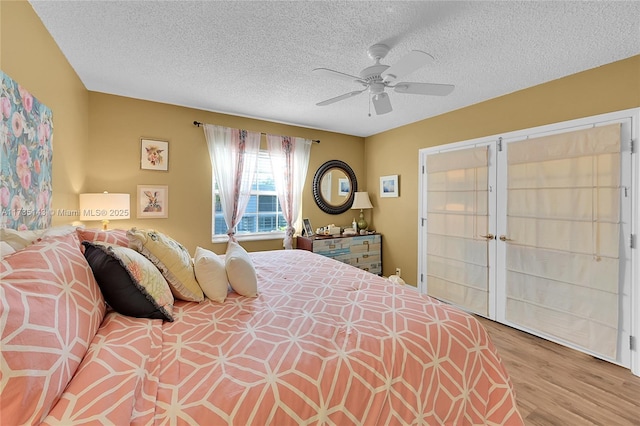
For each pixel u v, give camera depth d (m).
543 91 2.76
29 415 0.67
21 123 1.58
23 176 1.61
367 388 1.07
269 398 0.91
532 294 2.84
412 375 1.17
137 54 2.28
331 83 2.80
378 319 1.40
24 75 1.66
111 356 0.94
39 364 0.72
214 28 1.94
